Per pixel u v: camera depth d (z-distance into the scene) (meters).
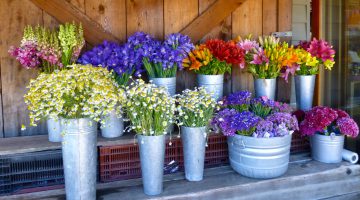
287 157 2.12
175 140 2.15
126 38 2.30
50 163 1.97
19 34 2.11
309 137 2.42
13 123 2.16
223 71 2.24
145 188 1.88
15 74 2.13
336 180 2.23
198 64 2.13
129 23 2.30
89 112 1.60
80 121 1.68
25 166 1.93
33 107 1.58
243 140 2.04
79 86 1.59
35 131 2.21
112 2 2.25
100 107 1.62
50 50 1.92
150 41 2.14
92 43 2.23
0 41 2.09
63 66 1.98
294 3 3.84
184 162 2.07
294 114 2.36
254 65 2.32
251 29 2.57
